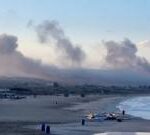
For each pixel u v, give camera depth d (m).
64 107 178.62
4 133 71.69
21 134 71.19
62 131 79.62
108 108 181.50
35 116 119.31
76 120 107.06
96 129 85.81
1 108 155.00
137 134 80.94
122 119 115.12
